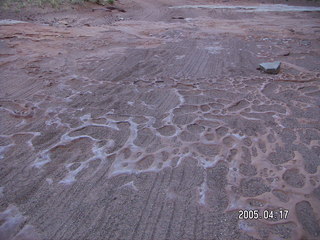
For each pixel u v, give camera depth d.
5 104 3.49
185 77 4.65
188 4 17.53
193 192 2.12
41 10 10.95
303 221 1.85
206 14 13.35
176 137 2.82
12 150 2.60
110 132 2.92
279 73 4.82
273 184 2.17
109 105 3.55
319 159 2.48
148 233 1.79
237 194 2.09
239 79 4.52
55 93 3.87
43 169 2.37
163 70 5.02
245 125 3.05
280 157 2.50
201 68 5.16
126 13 13.12
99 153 2.58
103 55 5.87
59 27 8.73
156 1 17.89
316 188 2.12
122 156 2.53
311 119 3.18
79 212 1.95
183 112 3.38
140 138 2.81
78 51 6.11
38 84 4.18
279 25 10.19
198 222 1.87
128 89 4.10
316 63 5.43
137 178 2.27
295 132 2.91
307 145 2.68
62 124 3.05
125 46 6.69
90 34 7.84
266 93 3.93
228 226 1.83
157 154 2.55
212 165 2.40
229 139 2.78
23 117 3.18
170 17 12.20
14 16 9.77
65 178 2.27
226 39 7.70
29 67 4.92
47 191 2.14
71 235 1.78
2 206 1.99
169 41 7.33
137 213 1.94
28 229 1.81
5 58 5.35
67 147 2.66
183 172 2.33
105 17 11.55
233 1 19.77
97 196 2.09
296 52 6.29
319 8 16.08
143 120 3.18
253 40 7.59
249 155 2.54
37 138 2.79
